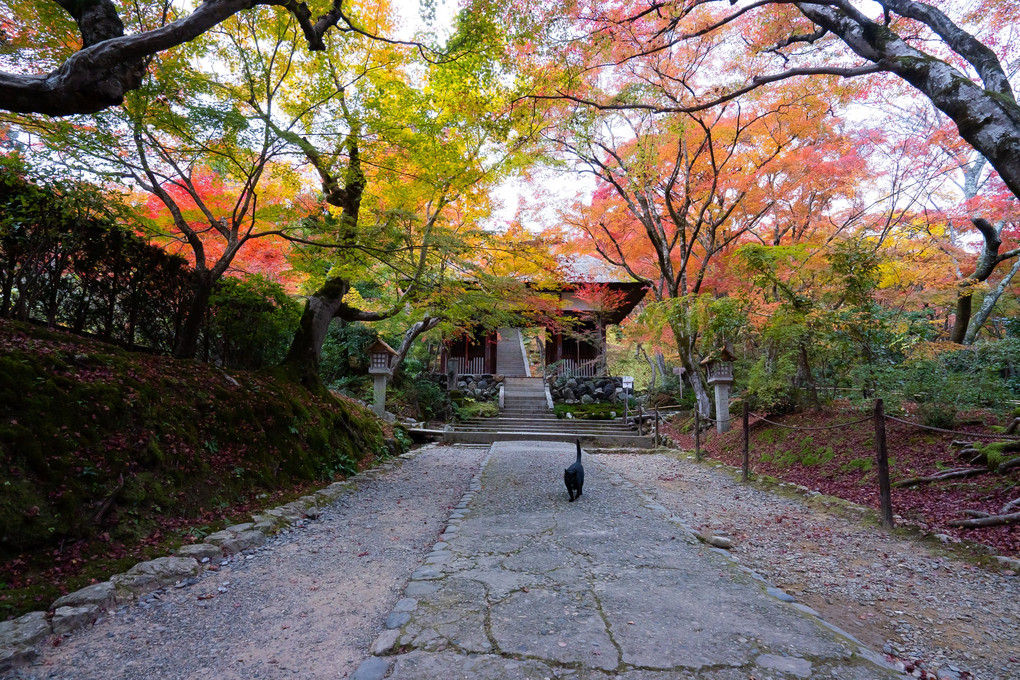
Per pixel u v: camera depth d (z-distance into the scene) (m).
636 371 27.39
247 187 7.44
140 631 3.04
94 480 4.32
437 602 3.22
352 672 2.51
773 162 12.81
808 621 2.92
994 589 3.68
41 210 5.61
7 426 3.99
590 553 4.27
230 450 6.22
